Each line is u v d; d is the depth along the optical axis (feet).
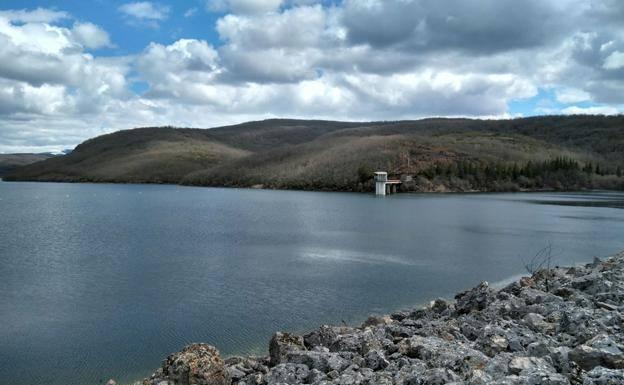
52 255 186.39
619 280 78.28
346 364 50.65
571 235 247.91
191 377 48.75
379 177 644.69
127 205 485.15
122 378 76.38
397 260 175.83
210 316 106.63
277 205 475.72
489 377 38.40
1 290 129.59
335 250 199.62
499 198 578.66
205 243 220.02
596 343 43.80
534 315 61.52
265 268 160.15
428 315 81.82
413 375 41.04
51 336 94.53
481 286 81.87
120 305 115.14
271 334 95.14
